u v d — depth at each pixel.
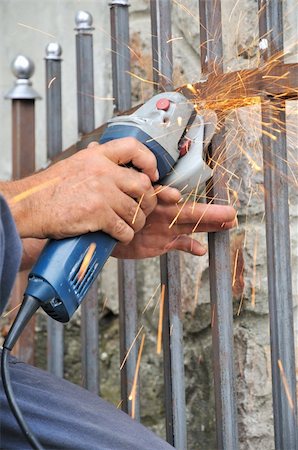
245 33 1.97
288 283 1.55
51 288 1.39
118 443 1.38
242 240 1.99
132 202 1.46
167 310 1.73
